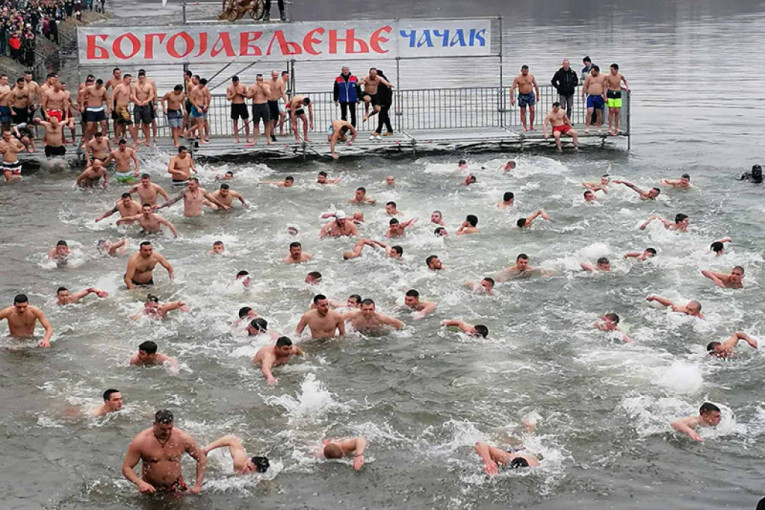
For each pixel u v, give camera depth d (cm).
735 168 2688
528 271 1878
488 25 2962
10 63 4391
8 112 2870
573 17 8050
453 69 4909
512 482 1175
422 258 1980
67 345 1566
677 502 1130
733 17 7638
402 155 2911
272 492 1161
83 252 2022
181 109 2859
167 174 2694
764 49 5416
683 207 2302
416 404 1371
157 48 2836
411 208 2336
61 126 2755
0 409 1355
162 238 2127
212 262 1966
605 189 2431
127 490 1165
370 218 2256
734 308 1684
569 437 1276
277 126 3138
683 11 8419
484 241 2086
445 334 1606
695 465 1208
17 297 1572
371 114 2972
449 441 1272
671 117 3475
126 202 2202
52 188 2548
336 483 1180
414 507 1131
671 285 1800
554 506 1128
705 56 5169
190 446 1161
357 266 1934
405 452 1248
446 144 3016
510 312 1698
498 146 3006
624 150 2944
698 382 1408
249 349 1551
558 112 2928
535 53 5447
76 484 1177
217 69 5216
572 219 2230
